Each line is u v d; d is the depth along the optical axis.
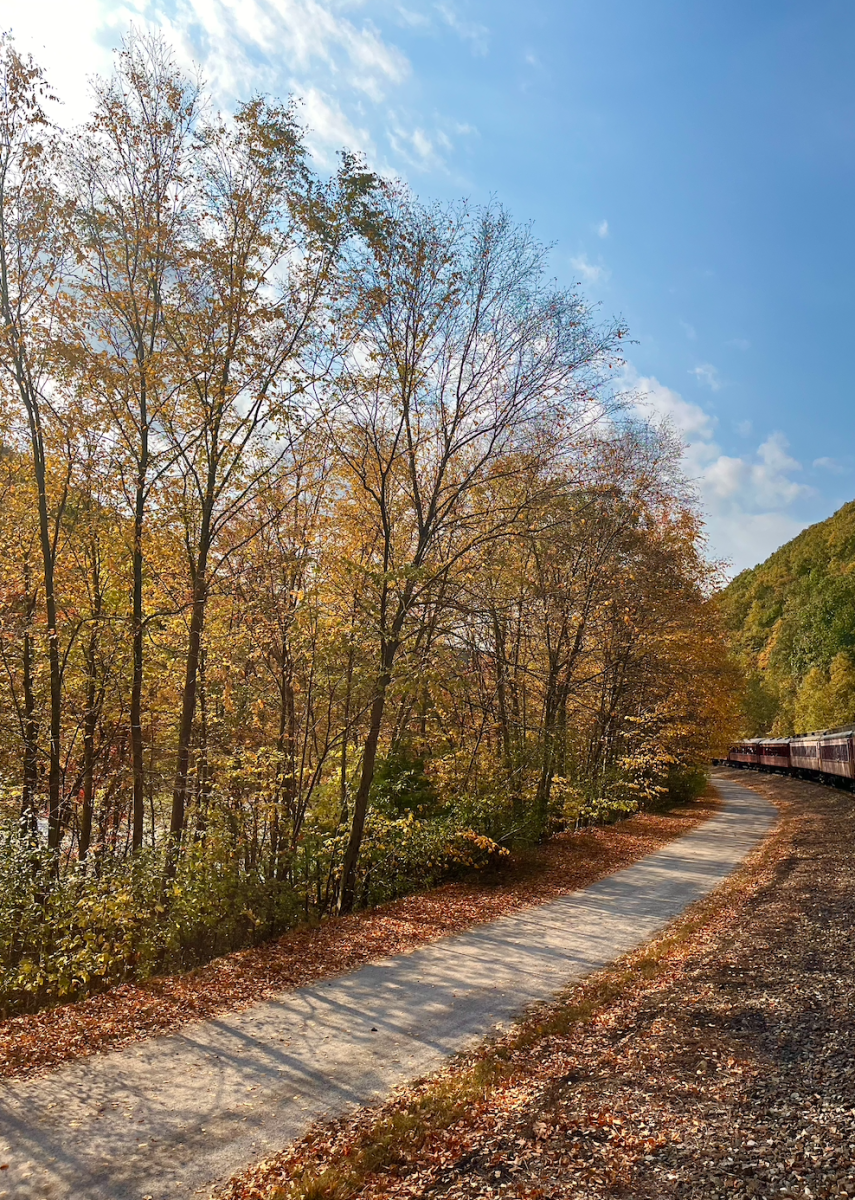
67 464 14.74
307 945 11.87
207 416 13.58
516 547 17.70
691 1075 6.39
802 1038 6.80
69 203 13.32
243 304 13.48
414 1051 7.80
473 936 12.46
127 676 16.05
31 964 9.16
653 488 21.12
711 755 37.84
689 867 18.61
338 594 15.68
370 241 13.71
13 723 15.89
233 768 15.12
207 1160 5.76
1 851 10.20
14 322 13.20
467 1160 5.46
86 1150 5.90
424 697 17.95
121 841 17.80
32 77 13.05
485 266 14.76
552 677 20.61
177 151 13.64
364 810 14.90
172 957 11.14
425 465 16.50
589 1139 5.54
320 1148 5.90
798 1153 4.94
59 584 16.55
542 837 20.73
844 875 14.05
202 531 14.01
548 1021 8.29
